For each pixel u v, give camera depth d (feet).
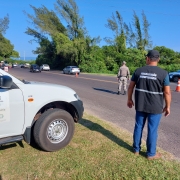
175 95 36.40
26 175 10.05
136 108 11.62
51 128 12.34
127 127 17.71
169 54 138.21
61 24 177.37
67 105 13.94
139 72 11.43
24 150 12.50
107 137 14.56
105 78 75.56
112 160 11.43
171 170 10.60
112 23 161.68
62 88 13.29
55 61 172.04
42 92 12.11
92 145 13.24
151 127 11.43
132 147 13.06
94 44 142.72
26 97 11.37
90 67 131.34
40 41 180.14
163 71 10.96
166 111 11.53
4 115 10.67
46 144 12.10
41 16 172.24
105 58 143.02
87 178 9.85
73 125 13.25
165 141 14.90
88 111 22.97
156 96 11.07
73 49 138.41
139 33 166.40
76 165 10.86
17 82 11.48
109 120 19.72
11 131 11.05
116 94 35.73
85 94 35.12
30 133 11.72
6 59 250.78
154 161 11.39
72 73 101.96
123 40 153.99
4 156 11.75
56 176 9.99
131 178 9.88
